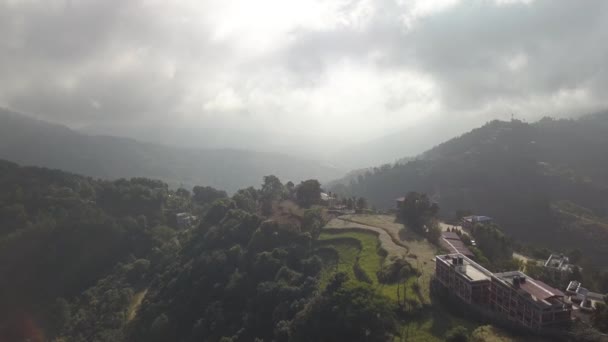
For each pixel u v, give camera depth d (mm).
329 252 124188
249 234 140875
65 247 162375
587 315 73750
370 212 159625
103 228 173250
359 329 70562
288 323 89188
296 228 136125
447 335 66375
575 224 198750
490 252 116688
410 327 73438
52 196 189125
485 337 62719
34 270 151500
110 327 128625
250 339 98188
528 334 62062
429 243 115688
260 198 196500
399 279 91000
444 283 81812
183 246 159750
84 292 150125
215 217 164625
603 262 174875
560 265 109875
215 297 116812
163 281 140375
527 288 65812
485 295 73500
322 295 85438
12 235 155500
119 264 164500
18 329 132500
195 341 106062
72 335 128375
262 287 107312
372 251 113250
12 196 180750
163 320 116875
